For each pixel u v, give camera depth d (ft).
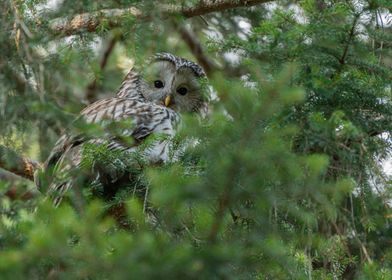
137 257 26.37
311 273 35.50
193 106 52.75
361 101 38.96
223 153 27.76
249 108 28.09
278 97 28.22
